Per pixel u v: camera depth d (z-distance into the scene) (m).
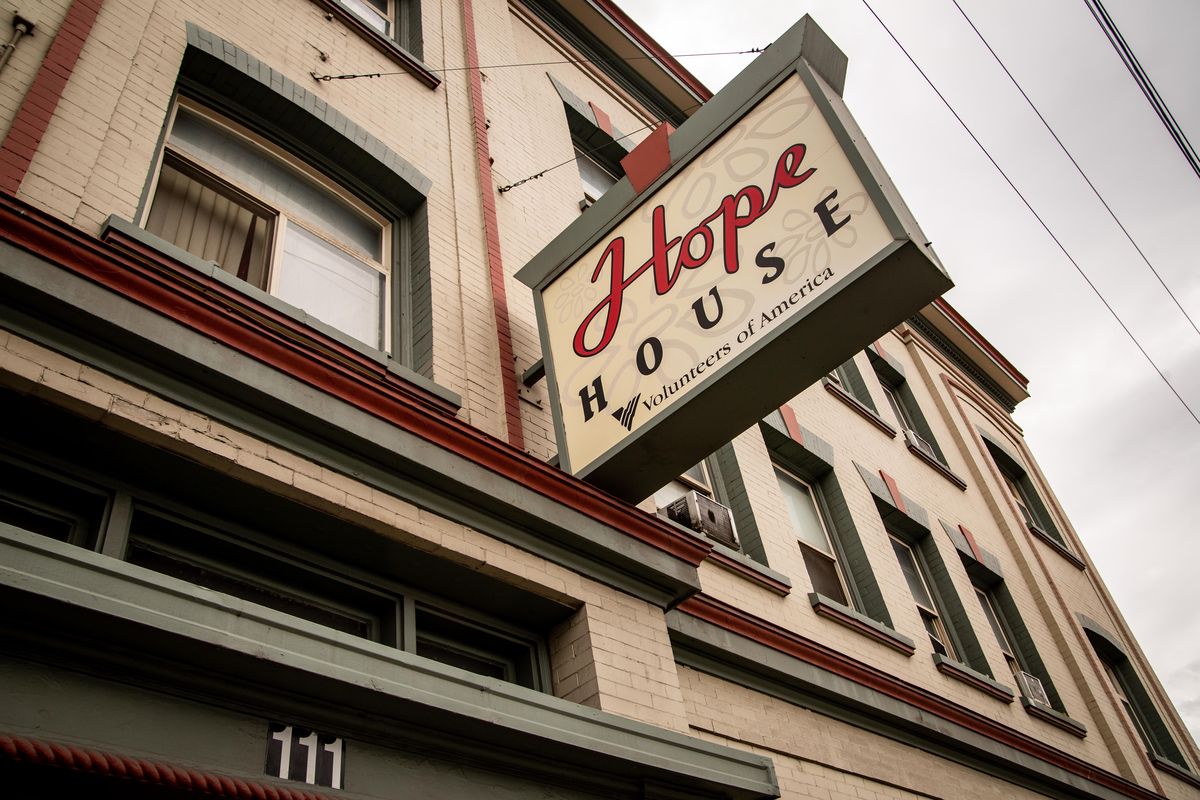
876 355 16.55
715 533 8.28
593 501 6.23
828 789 7.80
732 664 7.64
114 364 4.41
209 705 3.81
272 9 7.98
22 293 4.16
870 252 5.29
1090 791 11.96
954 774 9.71
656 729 5.39
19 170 4.95
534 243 8.84
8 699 3.32
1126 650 17.34
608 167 12.33
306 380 5.05
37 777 3.23
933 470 15.27
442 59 9.73
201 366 4.61
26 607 3.33
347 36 8.65
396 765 4.32
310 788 3.83
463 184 8.59
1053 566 17.16
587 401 6.43
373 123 8.12
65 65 5.67
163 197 6.37
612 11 13.52
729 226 6.14
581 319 6.80
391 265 7.70
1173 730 16.59
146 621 3.50
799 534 11.02
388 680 4.18
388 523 5.14
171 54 6.61
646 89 14.07
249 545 4.91
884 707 8.91
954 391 18.45
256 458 4.74
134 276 4.53
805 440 11.66
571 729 4.90
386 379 5.89
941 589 12.93
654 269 6.46
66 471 4.37
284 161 7.47
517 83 10.80
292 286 6.85
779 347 5.50
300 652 3.92
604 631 5.98
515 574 5.67
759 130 6.30
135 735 3.54
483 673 5.89
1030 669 14.01
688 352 5.92
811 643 8.31
